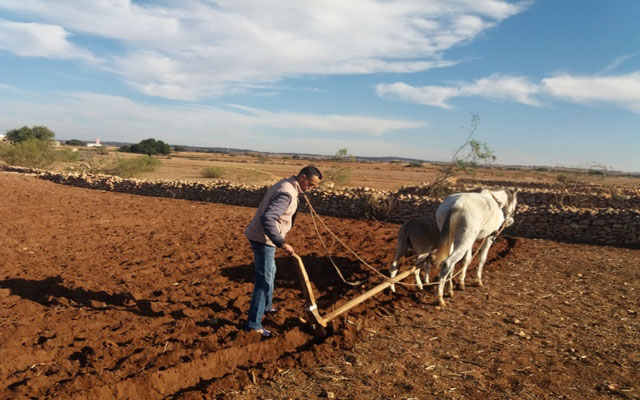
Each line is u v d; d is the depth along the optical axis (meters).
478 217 6.84
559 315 6.39
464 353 5.12
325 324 5.42
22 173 29.67
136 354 4.74
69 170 33.16
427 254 7.13
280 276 8.29
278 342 5.24
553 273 8.73
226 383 4.32
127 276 7.90
